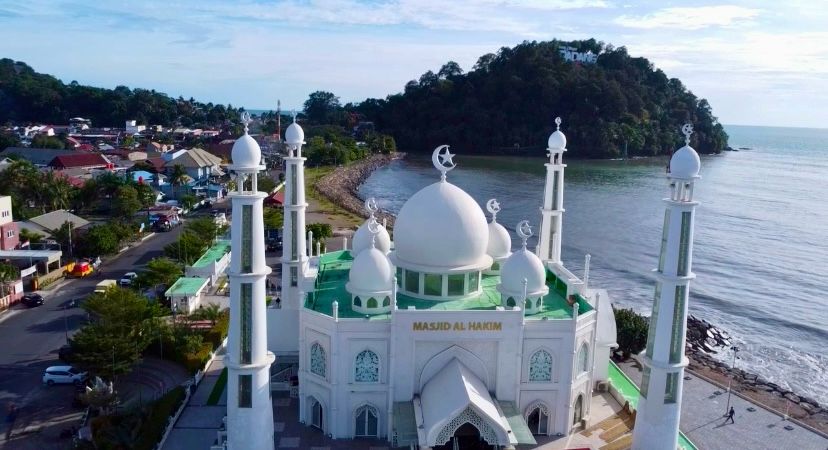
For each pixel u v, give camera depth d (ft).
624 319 205.36
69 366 164.45
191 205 408.67
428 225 139.23
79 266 257.34
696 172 109.70
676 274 111.65
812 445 155.84
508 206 485.97
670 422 116.57
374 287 136.26
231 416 115.55
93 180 390.21
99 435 131.03
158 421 136.87
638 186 601.62
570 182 625.00
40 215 310.24
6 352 182.09
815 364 227.20
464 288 143.54
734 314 276.21
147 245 314.55
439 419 115.65
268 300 227.61
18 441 137.49
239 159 108.78
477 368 133.80
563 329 133.28
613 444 135.74
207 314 195.72
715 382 192.75
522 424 125.18
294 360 165.78
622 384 164.66
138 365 172.35
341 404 133.69
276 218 331.98
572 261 345.72
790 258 364.79
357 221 410.93
